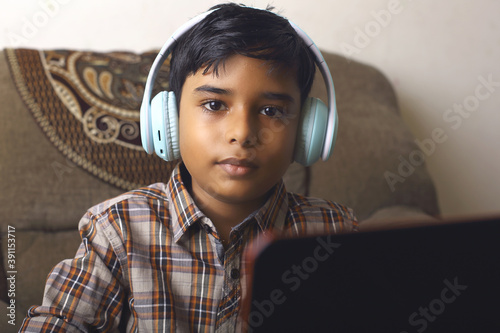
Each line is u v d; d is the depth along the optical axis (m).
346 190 1.31
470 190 1.85
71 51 1.19
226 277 0.69
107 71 1.18
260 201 0.71
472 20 1.72
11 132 1.10
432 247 0.29
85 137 1.13
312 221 0.79
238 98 0.58
